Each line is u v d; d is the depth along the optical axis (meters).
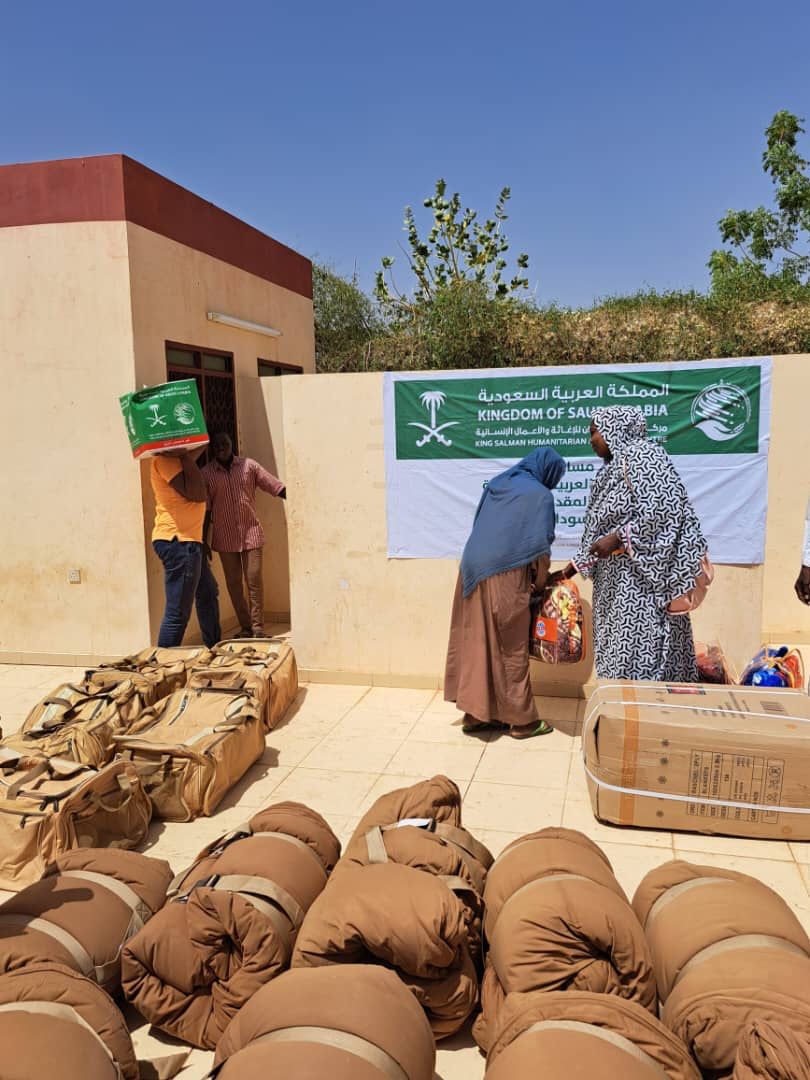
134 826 4.04
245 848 2.97
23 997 2.37
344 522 6.29
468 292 13.54
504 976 2.54
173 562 6.41
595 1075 1.91
